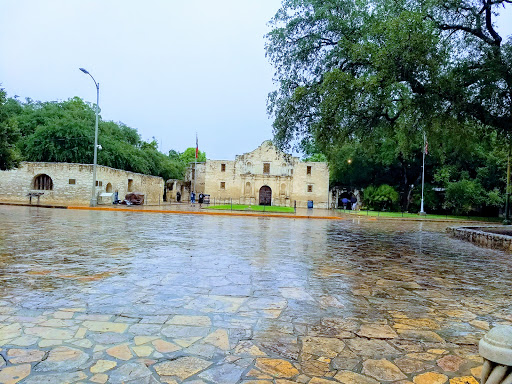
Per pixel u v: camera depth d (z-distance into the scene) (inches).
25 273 209.0
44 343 118.5
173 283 198.4
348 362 113.7
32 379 96.0
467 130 605.3
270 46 590.2
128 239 369.1
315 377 103.3
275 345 124.1
